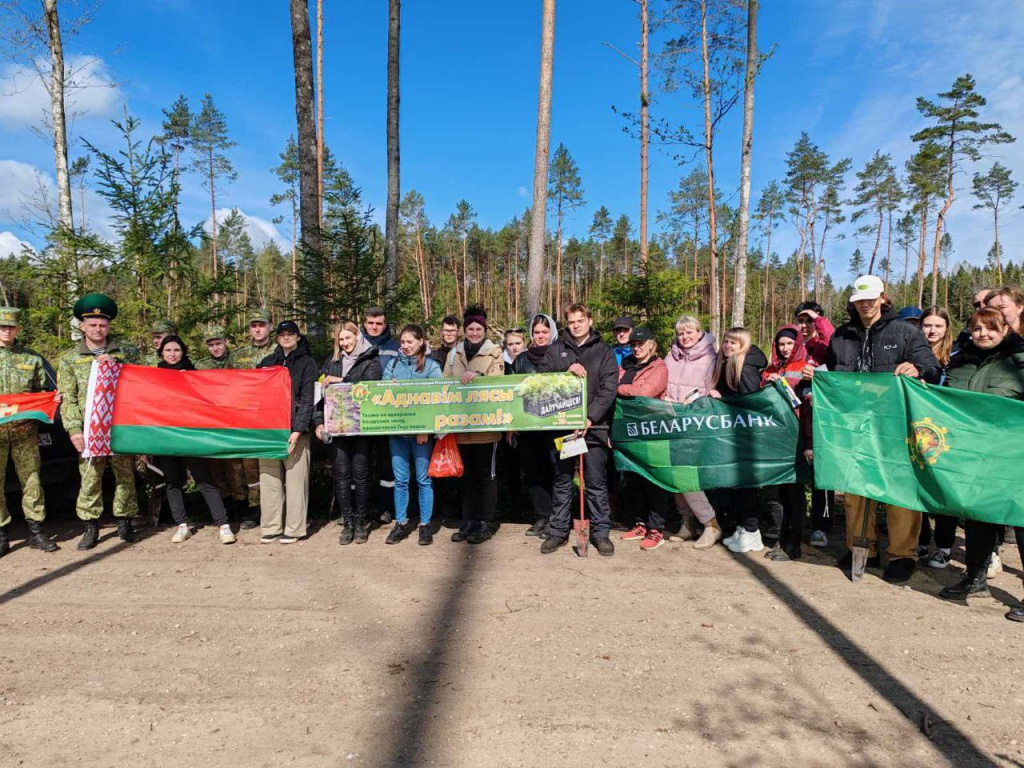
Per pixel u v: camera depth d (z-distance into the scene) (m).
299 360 5.83
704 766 2.68
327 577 4.96
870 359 5.00
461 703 3.18
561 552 5.48
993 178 44.34
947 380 4.89
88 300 5.82
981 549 4.35
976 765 2.68
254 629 4.07
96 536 5.88
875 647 3.71
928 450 4.51
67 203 10.82
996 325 4.49
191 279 9.59
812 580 4.77
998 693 3.22
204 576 5.04
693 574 4.91
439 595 4.55
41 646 3.89
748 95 14.71
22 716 3.15
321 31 17.84
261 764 2.75
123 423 5.75
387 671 3.51
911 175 35.56
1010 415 4.32
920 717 3.03
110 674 3.54
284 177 38.00
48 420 5.62
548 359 5.67
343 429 5.68
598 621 4.08
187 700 3.27
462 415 5.54
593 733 2.92
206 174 39.56
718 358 5.70
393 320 9.30
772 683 3.33
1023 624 4.00
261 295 52.88
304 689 3.35
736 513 5.94
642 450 5.58
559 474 5.47
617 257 56.66
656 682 3.35
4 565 5.38
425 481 5.74
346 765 2.73
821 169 46.66
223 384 5.79
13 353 5.84
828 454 4.82
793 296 62.16
